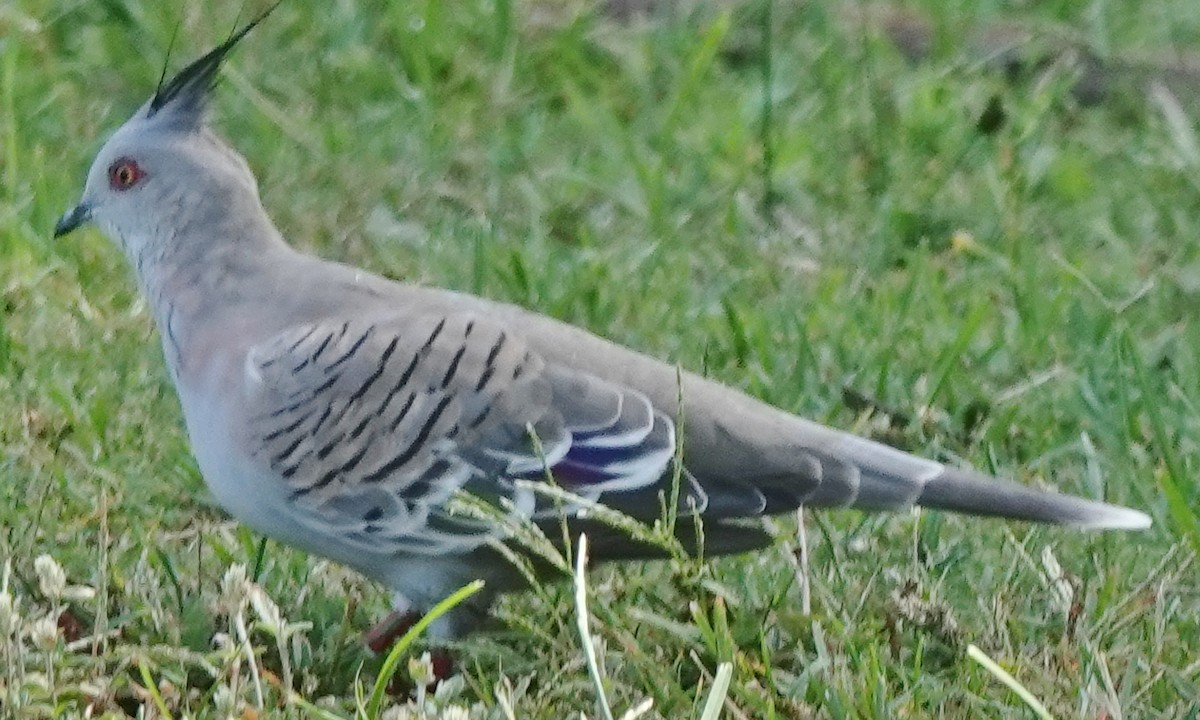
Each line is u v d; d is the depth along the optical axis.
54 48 17.09
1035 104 17.14
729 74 17.78
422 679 9.01
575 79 17.52
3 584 9.84
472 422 9.76
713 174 16.28
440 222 15.38
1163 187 16.58
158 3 17.28
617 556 10.05
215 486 10.31
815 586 10.47
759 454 9.93
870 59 17.31
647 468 9.82
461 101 16.91
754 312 14.03
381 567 10.16
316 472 9.85
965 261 15.49
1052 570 10.59
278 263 10.46
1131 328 14.07
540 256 14.77
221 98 16.33
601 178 16.08
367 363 9.84
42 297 13.67
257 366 10.01
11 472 11.59
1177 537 11.62
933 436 12.91
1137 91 18.00
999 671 9.02
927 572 10.96
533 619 10.48
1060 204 16.36
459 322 9.95
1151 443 12.95
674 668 10.00
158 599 10.17
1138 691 9.87
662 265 14.80
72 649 9.36
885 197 16.00
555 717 9.48
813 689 9.65
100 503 11.03
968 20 18.52
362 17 17.56
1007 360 13.88
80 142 15.80
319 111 16.61
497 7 17.47
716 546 9.99
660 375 10.09
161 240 10.55
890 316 14.30
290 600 10.54
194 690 9.40
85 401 12.52
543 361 9.91
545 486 9.38
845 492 9.95
